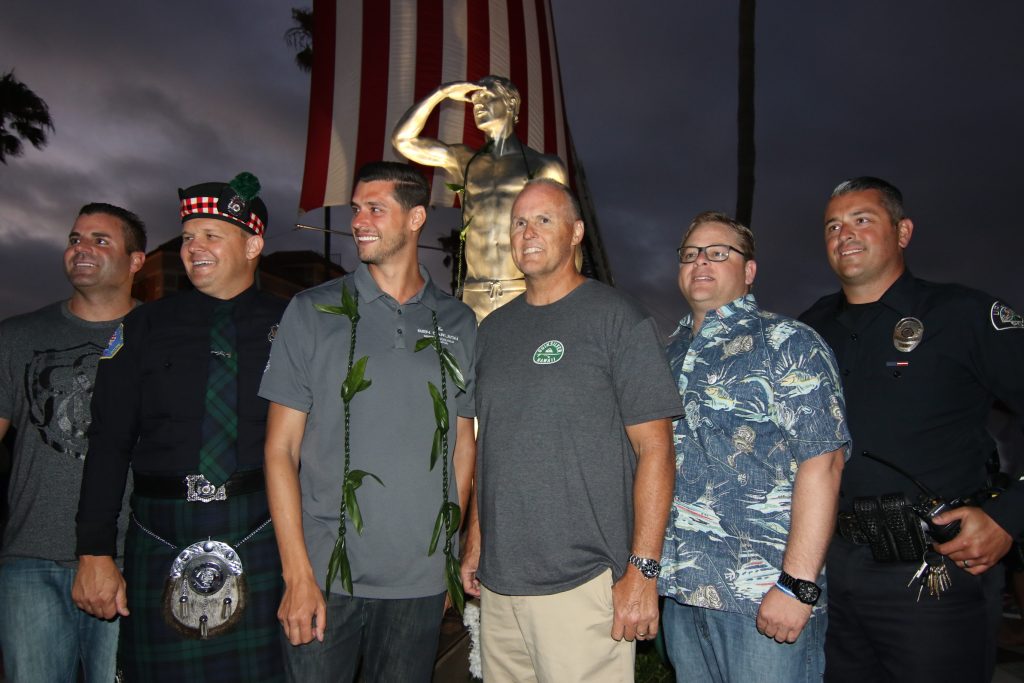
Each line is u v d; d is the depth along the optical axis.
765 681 2.18
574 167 7.92
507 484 2.30
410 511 2.30
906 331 2.50
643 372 2.25
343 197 7.55
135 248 2.78
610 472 2.28
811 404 2.17
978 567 2.27
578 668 2.23
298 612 2.16
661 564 2.37
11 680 2.47
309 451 2.32
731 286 2.43
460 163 4.41
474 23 7.52
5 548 2.52
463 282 4.37
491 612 2.42
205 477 2.30
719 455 2.27
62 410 2.57
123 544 2.58
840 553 2.52
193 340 2.40
